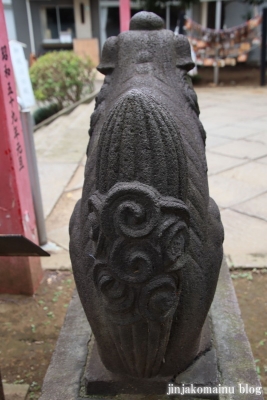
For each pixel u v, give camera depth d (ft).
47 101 30.37
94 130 5.30
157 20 6.09
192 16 41.29
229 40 30.60
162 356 4.10
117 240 3.34
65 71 27.40
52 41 48.19
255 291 8.02
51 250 9.56
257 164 14.10
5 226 7.57
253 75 35.68
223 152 15.49
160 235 3.24
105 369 4.62
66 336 5.49
